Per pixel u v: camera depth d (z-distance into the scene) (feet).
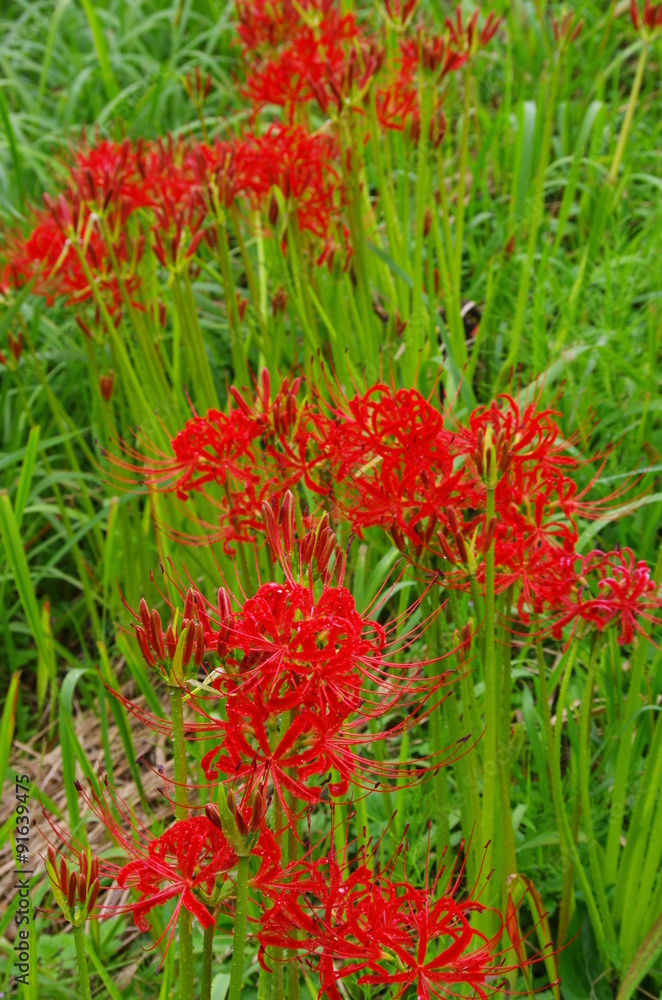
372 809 8.54
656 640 9.62
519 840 8.25
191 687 5.01
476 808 6.68
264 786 4.66
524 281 11.53
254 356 14.33
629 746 7.28
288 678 4.89
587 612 6.61
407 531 6.26
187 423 7.36
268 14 12.34
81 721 12.05
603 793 8.52
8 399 14.47
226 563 10.35
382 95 12.41
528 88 17.89
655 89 18.93
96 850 9.82
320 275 12.56
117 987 8.53
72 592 13.80
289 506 5.10
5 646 12.94
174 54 19.02
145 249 12.00
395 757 9.33
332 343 11.32
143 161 11.32
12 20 23.50
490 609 5.95
